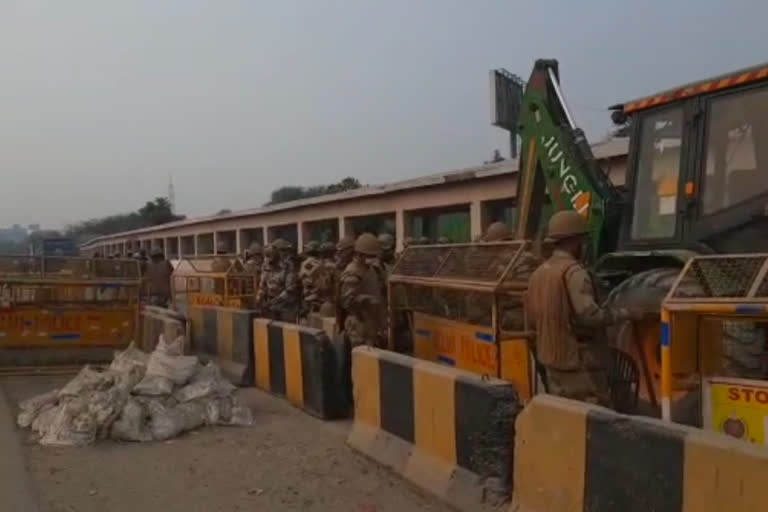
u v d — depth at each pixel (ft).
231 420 27.27
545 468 15.06
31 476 21.33
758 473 10.84
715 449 11.49
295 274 45.78
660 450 12.46
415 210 94.53
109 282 41.22
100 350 40.93
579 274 17.16
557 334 17.30
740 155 19.98
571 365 17.17
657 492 12.50
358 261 28.89
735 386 15.10
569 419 14.47
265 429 26.76
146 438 25.25
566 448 14.52
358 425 23.67
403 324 29.12
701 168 20.79
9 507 18.69
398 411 21.20
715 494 11.46
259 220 153.17
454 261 25.71
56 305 40.06
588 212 25.80
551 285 17.35
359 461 22.15
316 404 28.45
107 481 20.83
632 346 19.48
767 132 19.39
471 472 17.58
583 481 14.07
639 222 23.07
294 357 30.78
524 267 22.38
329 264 38.58
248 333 36.22
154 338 39.37
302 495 19.27
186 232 208.44
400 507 18.20
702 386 15.48
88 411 25.39
